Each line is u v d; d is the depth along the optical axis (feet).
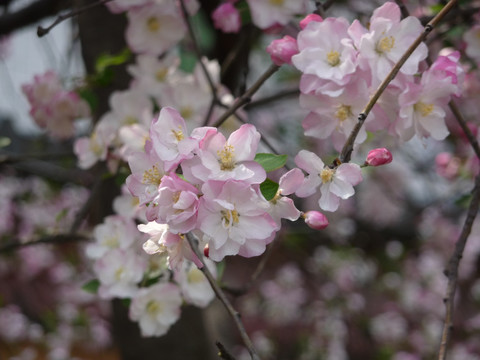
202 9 4.60
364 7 4.29
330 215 7.97
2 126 7.88
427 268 8.70
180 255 2.49
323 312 9.23
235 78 5.02
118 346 4.10
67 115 3.54
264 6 3.06
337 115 2.66
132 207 3.16
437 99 2.67
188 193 2.38
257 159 2.51
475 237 7.57
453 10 3.16
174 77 3.44
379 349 9.05
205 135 2.43
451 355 8.45
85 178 4.92
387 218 8.48
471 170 3.86
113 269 3.04
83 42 4.03
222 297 2.48
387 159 2.51
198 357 4.02
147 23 3.30
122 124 3.30
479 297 8.97
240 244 2.42
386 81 2.53
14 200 8.64
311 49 2.65
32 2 4.88
